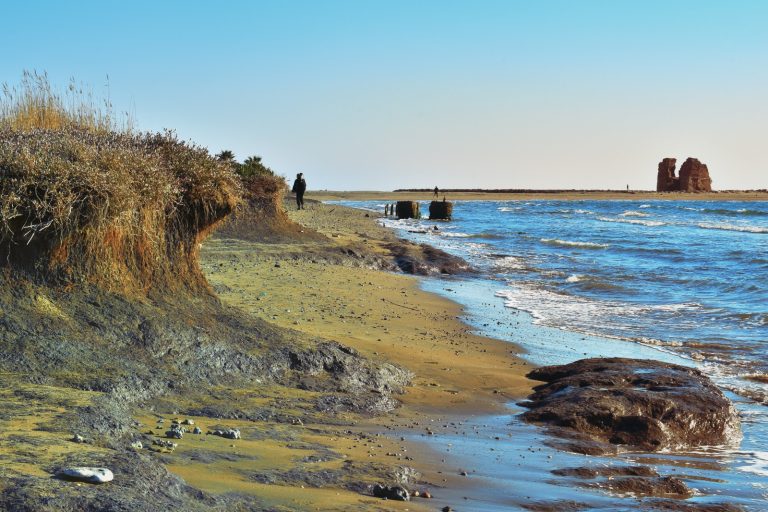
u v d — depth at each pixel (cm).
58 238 944
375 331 1495
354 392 1043
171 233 1091
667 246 4225
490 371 1288
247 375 1003
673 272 2977
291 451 754
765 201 16050
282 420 887
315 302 1744
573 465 836
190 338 998
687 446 998
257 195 3044
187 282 1097
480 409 1071
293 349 1072
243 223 2938
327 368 1077
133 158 1033
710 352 1566
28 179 927
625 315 2014
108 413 692
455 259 3002
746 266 3191
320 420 911
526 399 1139
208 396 916
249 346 1049
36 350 866
